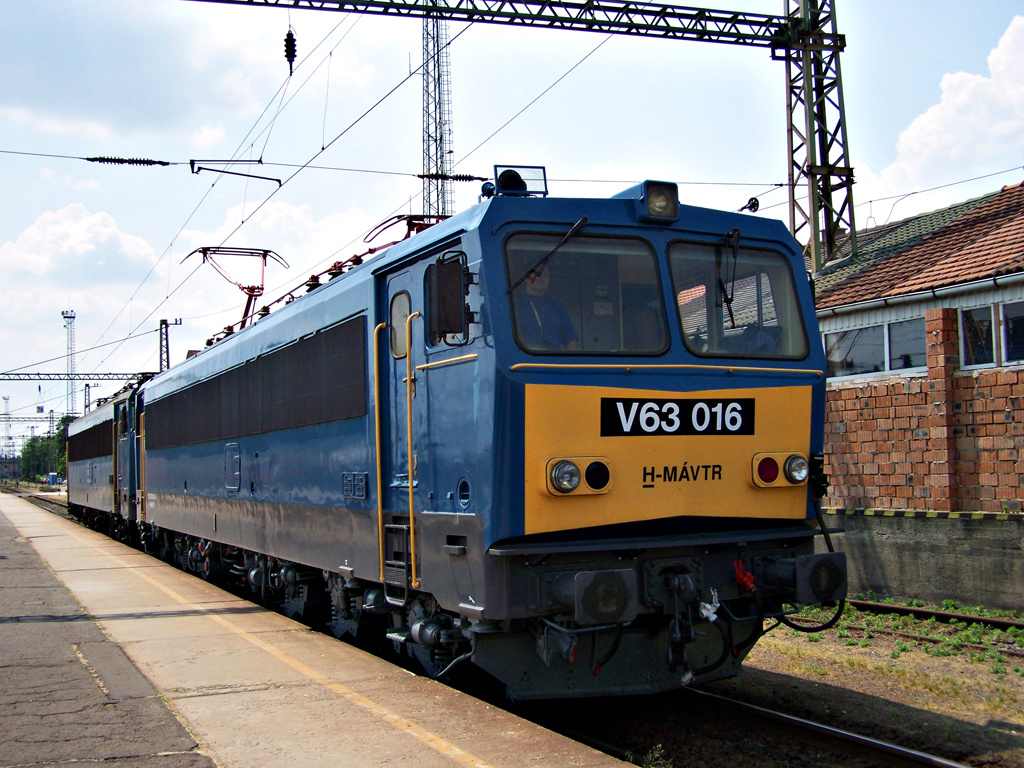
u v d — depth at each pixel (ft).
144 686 22.31
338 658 25.66
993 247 39.47
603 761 16.57
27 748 17.51
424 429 21.99
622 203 21.17
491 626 19.69
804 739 20.27
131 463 66.18
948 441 37.42
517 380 18.88
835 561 20.80
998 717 21.85
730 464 20.86
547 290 19.97
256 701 20.88
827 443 43.29
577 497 19.19
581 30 50.98
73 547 67.72
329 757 16.89
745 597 21.50
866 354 42.47
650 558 20.13
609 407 19.60
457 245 20.98
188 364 48.60
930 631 31.04
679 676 21.38
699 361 20.95
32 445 444.96
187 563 51.26
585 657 20.59
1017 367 35.37
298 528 30.71
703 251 21.91
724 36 54.65
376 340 24.54
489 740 17.80
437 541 21.16
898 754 18.67
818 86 58.34
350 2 44.19
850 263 53.62
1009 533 32.78
